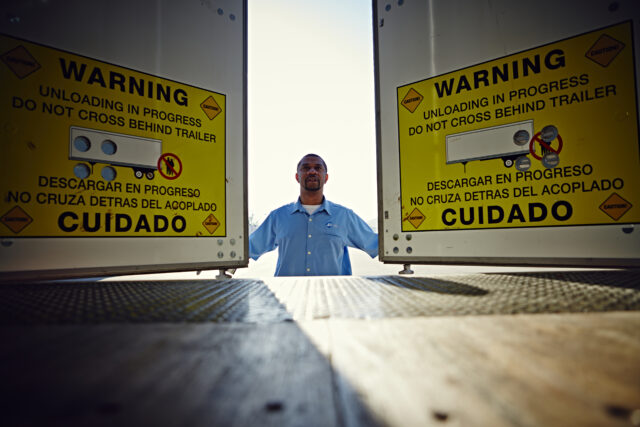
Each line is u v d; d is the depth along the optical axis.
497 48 2.26
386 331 0.79
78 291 1.48
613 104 1.96
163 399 0.47
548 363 0.58
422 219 2.45
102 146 2.14
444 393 0.48
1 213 1.85
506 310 0.99
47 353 0.65
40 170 1.95
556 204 2.06
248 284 1.68
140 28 2.32
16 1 1.92
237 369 0.58
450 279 1.70
